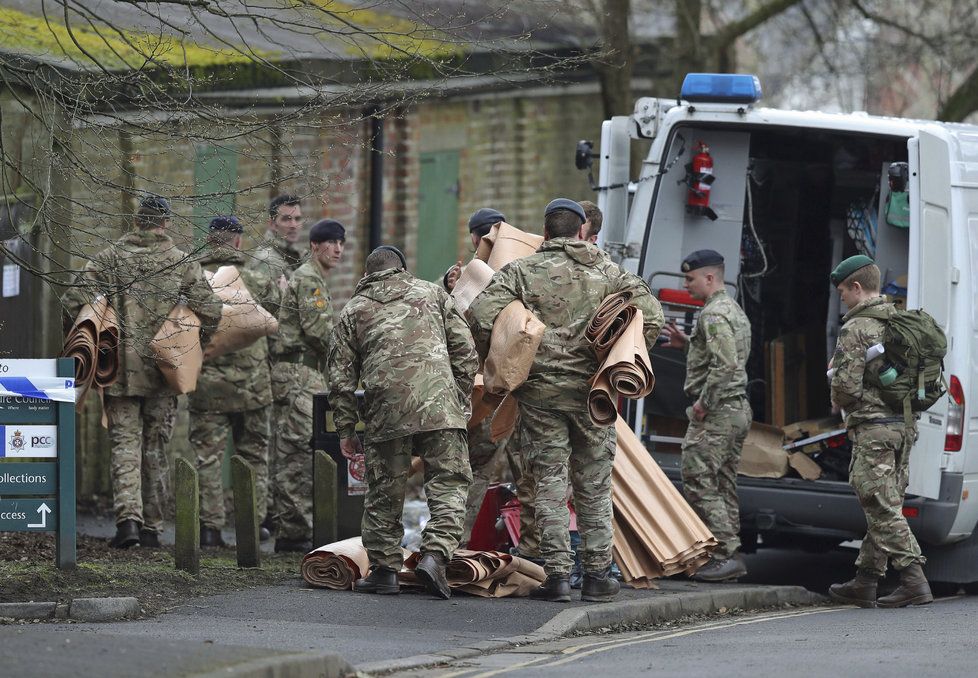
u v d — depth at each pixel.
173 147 44.78
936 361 36.62
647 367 31.73
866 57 80.19
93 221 35.94
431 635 28.52
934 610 35.94
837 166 45.84
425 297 33.34
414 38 34.56
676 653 27.12
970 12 76.06
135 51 35.53
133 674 21.28
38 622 28.48
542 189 66.25
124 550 38.97
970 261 39.28
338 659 24.02
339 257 42.69
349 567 33.72
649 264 43.66
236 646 24.02
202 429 41.62
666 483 36.78
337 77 36.53
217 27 43.72
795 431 42.44
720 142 44.06
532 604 32.22
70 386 31.80
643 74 68.50
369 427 33.12
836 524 39.47
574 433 33.06
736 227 44.19
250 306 40.69
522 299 33.03
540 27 41.56
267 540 45.47
